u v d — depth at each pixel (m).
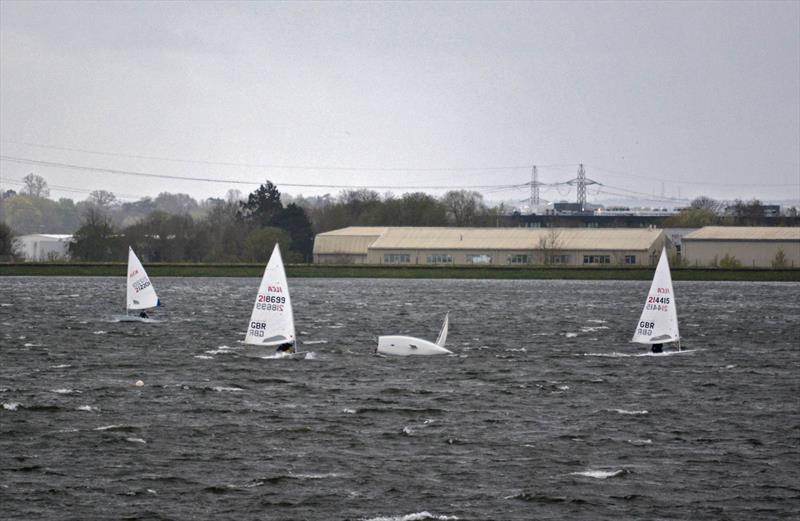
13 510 151.12
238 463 176.75
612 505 157.12
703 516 153.00
